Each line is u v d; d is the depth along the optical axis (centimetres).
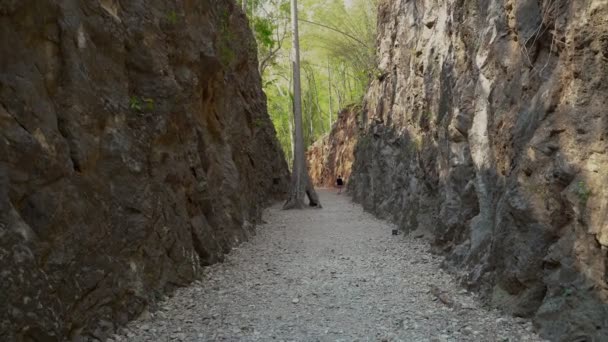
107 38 601
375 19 2661
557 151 525
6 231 382
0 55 424
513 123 654
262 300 674
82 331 479
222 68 1085
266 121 2350
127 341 514
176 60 837
